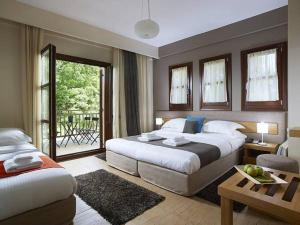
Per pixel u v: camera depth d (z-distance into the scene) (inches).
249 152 132.2
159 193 91.0
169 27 155.7
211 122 152.1
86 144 209.0
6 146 92.7
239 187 57.2
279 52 129.3
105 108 177.9
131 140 127.4
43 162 73.8
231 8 126.4
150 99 208.4
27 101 126.2
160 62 205.9
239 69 148.4
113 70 175.0
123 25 151.7
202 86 170.1
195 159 88.1
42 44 130.8
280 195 52.8
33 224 57.0
